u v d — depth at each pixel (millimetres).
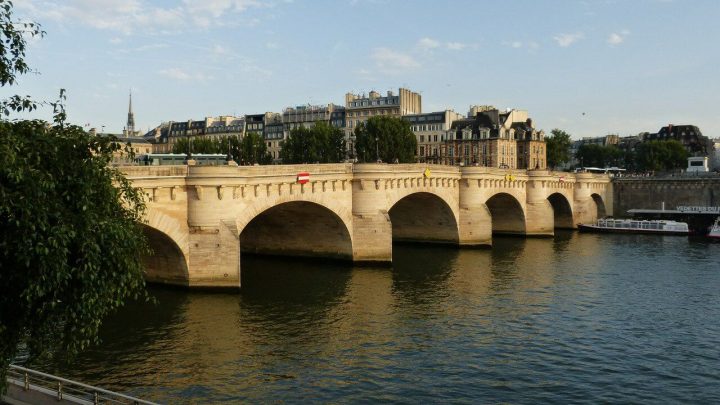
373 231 66188
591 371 34562
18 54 17109
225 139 147375
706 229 107562
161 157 61125
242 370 33250
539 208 100250
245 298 49344
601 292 54781
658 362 36188
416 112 179750
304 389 30891
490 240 83875
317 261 68875
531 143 164875
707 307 49469
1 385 17922
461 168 83750
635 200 128125
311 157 137500
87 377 31641
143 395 29422
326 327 41969
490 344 39031
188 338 38562
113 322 41812
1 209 15680
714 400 30672
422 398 30281
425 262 71062
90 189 18094
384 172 66250
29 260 16188
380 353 36781
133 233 19766
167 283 50750
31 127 17781
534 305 49562
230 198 49875
